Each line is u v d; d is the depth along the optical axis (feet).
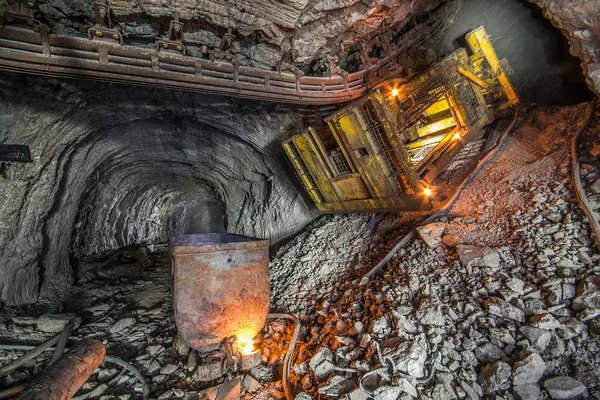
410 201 12.99
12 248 12.97
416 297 9.75
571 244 9.19
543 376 6.63
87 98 12.64
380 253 13.55
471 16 19.29
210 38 10.73
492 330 7.61
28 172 12.37
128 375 9.20
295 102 13.25
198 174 25.27
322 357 8.70
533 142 15.05
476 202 13.30
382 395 6.91
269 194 21.36
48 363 9.60
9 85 9.93
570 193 10.82
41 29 7.95
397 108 13.41
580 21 9.88
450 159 15.62
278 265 16.96
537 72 23.62
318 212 21.15
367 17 11.98
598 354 6.59
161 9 9.27
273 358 9.87
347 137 13.78
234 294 9.80
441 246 11.50
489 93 19.21
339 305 11.55
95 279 18.60
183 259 9.27
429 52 17.61
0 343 10.44
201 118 16.70
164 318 13.26
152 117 16.19
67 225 17.04
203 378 8.93
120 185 25.18
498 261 9.60
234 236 13.44
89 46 8.64
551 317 7.34
